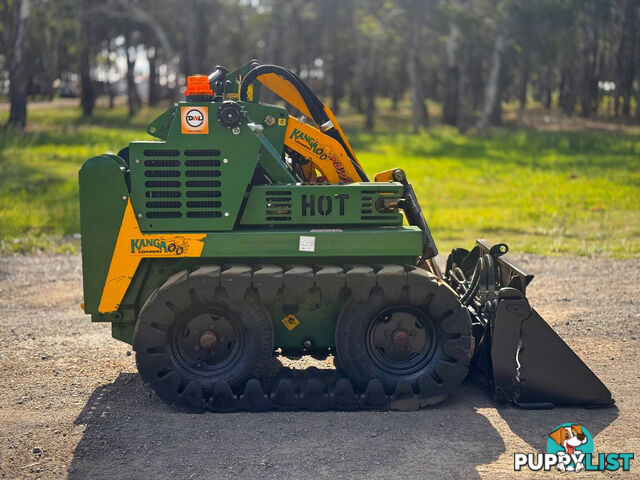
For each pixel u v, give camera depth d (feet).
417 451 15.83
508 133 139.44
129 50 179.52
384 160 93.04
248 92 21.27
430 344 18.39
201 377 18.11
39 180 63.82
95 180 18.04
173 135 18.01
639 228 46.32
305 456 15.58
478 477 14.67
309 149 20.11
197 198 18.10
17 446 16.21
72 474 14.93
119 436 16.69
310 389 17.93
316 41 180.24
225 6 179.73
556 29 136.98
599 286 32.04
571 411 18.15
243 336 18.13
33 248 40.88
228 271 17.57
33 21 149.69
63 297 30.86
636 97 175.22
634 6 167.02
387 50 176.65
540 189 65.00
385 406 18.04
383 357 18.38
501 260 20.03
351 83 228.02
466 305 20.08
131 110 169.78
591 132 143.43
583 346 23.66
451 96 178.81
